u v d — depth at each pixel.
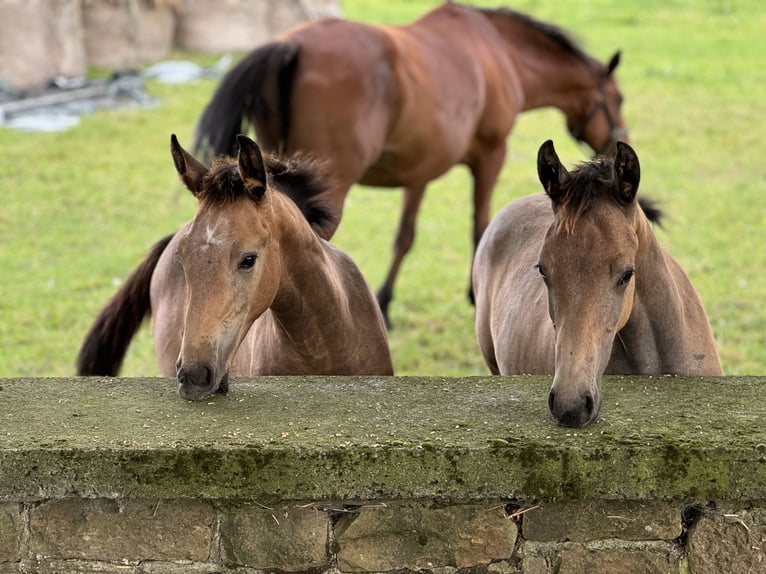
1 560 4.34
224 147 9.20
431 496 4.21
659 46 28.39
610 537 4.29
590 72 12.42
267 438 4.27
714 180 16.56
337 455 4.16
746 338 10.11
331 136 9.45
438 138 10.30
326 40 9.54
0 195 15.24
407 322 10.94
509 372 6.34
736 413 4.47
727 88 23.52
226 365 4.72
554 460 4.13
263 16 26.58
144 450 4.18
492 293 7.07
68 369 9.45
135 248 13.23
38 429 4.39
